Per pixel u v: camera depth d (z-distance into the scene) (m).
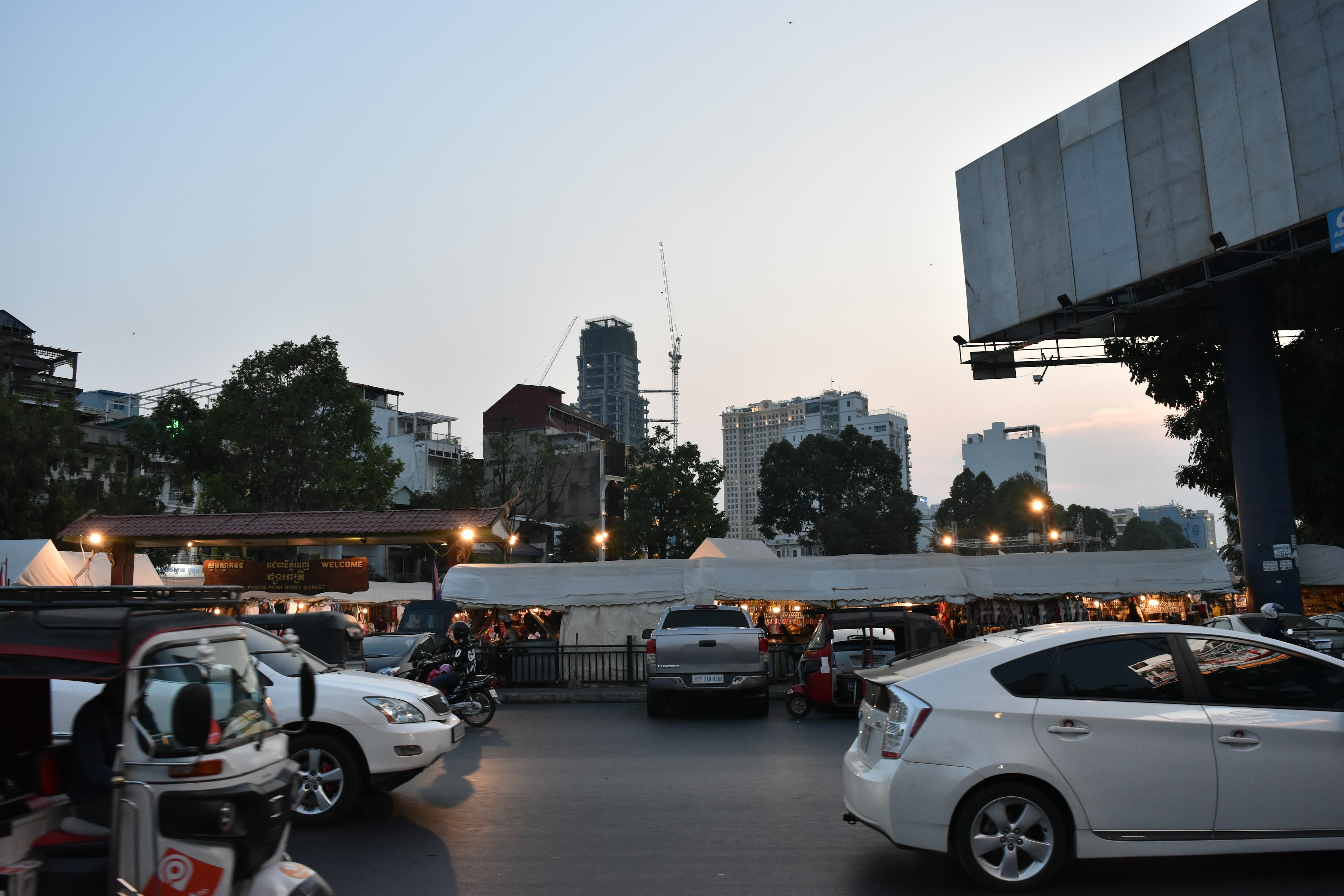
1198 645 5.90
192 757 3.88
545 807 8.25
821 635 14.91
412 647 15.89
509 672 19.41
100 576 23.52
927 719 5.65
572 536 58.75
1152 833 5.51
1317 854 6.32
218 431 40.78
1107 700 5.68
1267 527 21.64
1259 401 21.98
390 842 7.09
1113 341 26.47
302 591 24.12
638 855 6.61
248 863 4.04
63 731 6.89
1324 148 19.30
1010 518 91.62
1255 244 20.86
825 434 93.69
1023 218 26.14
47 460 31.64
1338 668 5.85
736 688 14.60
